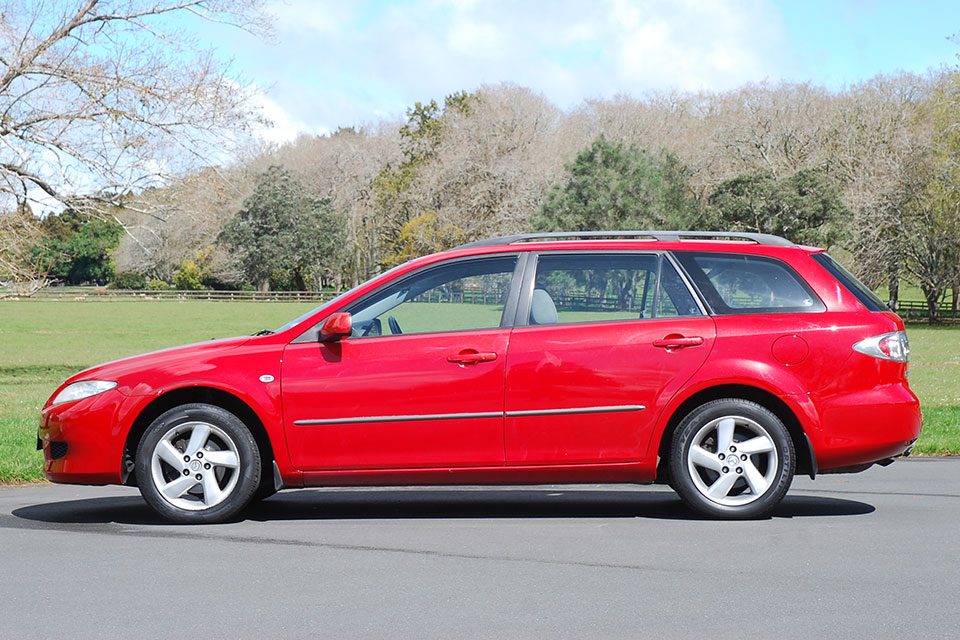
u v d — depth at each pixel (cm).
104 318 6819
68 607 464
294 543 603
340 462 663
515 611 450
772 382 658
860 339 667
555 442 660
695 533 620
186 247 9962
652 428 661
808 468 674
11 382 2603
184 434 677
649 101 8262
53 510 737
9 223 2000
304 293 9756
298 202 9631
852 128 6731
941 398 1703
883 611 446
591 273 679
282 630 426
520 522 666
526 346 663
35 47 1920
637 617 439
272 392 664
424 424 659
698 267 682
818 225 6028
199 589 495
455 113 9294
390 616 445
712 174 6988
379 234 10056
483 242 699
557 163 7919
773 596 472
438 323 674
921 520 659
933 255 5991
